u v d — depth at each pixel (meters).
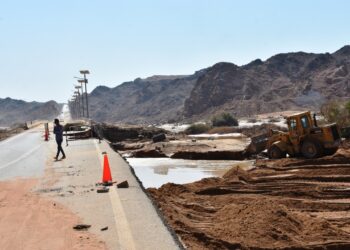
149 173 33.94
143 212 10.21
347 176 21.88
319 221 14.07
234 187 21.59
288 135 30.11
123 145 56.03
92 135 38.78
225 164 37.78
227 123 112.75
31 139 41.62
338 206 17.08
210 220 14.90
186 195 19.81
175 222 13.15
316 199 18.72
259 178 23.25
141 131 74.12
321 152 28.03
